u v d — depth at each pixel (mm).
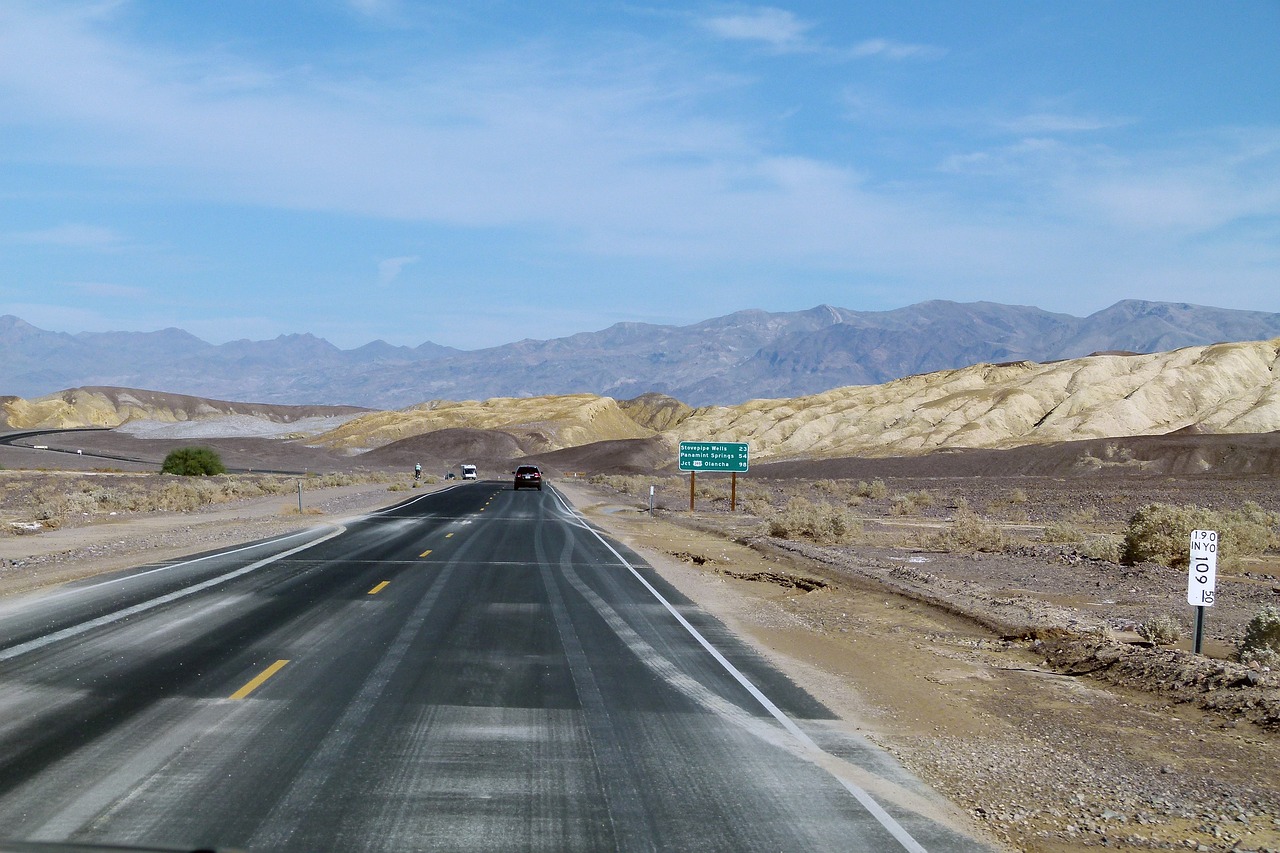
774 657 12875
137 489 67250
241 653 12133
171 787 7082
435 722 9117
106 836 6074
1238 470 96438
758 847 6305
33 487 66188
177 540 28484
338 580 19453
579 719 9398
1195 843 6691
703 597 18656
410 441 191125
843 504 58406
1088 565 25812
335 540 28500
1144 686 11609
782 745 8719
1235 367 148375
